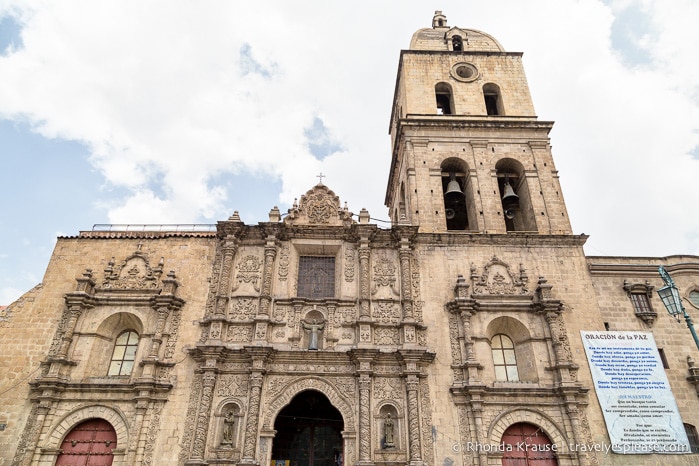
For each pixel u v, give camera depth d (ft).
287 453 83.87
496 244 93.66
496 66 120.67
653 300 90.68
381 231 93.20
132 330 87.76
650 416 77.66
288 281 89.10
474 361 80.02
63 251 92.12
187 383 79.46
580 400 78.13
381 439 75.92
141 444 74.33
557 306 84.89
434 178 101.96
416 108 112.98
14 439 74.79
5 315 84.79
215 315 83.35
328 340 83.10
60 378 78.23
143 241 93.56
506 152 105.91
